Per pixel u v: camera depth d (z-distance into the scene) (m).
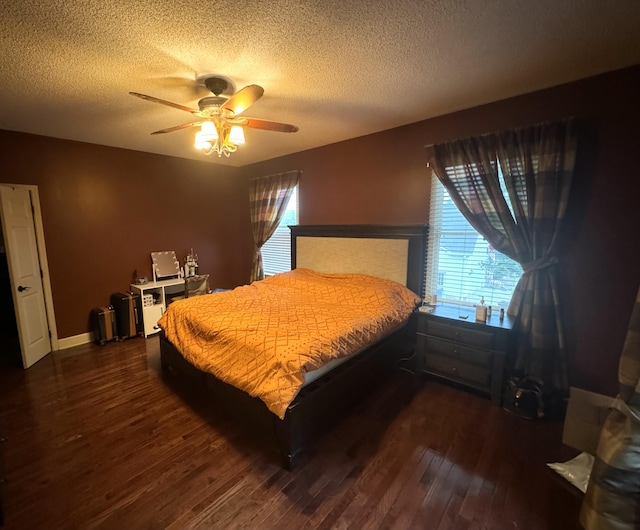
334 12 1.48
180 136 3.47
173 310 2.89
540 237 2.37
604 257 2.23
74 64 1.93
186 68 2.00
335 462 1.87
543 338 2.39
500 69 2.06
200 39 1.69
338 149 3.77
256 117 2.94
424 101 2.57
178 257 4.68
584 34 1.67
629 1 1.41
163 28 1.59
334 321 2.40
